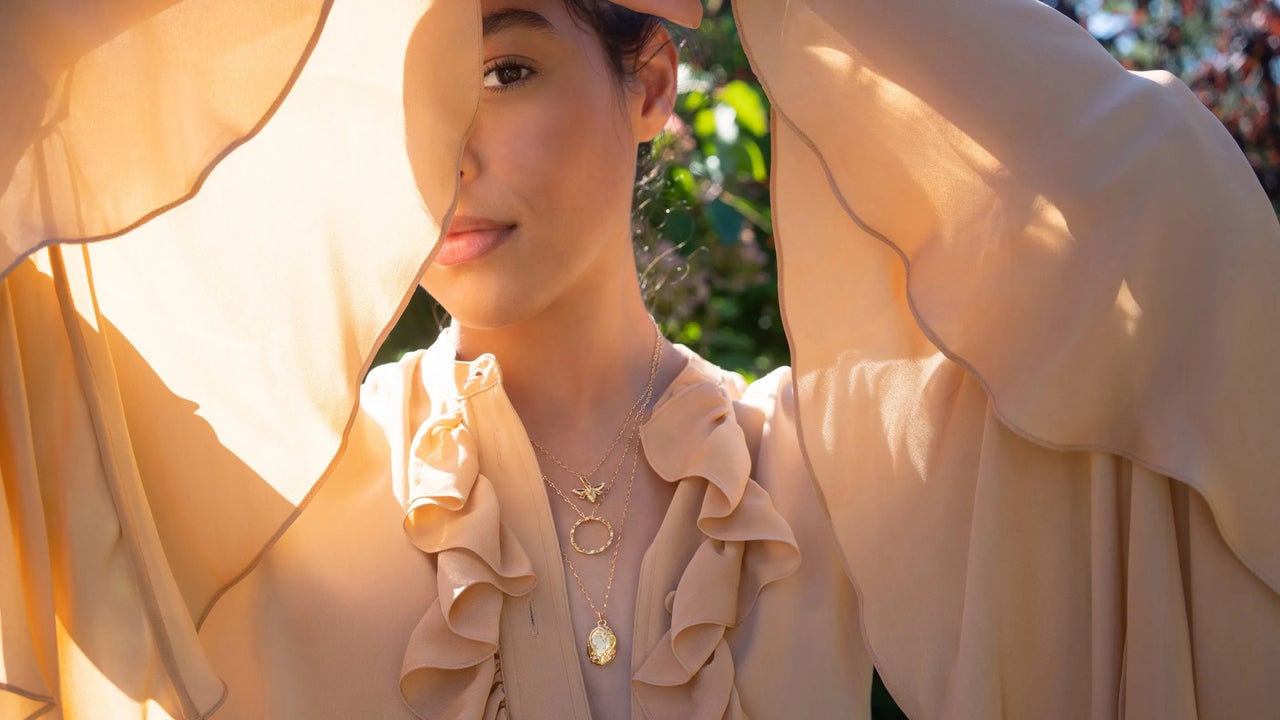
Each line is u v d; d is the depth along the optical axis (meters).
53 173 0.57
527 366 0.79
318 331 0.67
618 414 0.80
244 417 0.68
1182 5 1.68
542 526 0.75
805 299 0.73
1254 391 0.67
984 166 0.70
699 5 0.71
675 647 0.71
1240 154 0.70
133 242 0.66
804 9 0.69
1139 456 0.69
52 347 0.63
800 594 0.76
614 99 0.75
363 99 0.64
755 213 1.42
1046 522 0.72
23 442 0.61
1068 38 0.71
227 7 0.58
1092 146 0.69
